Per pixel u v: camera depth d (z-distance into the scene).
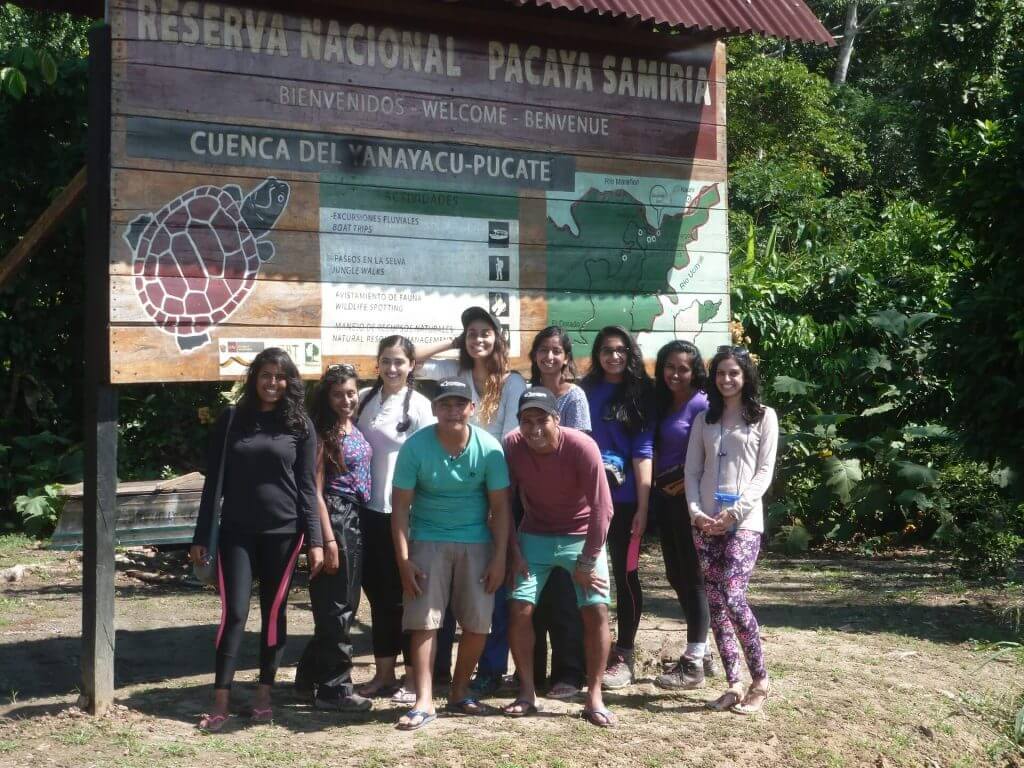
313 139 6.07
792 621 8.34
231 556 5.45
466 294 6.50
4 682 6.22
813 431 12.60
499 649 6.20
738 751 5.30
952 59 21.83
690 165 7.20
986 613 8.73
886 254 14.99
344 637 5.72
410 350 5.98
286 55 6.00
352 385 5.76
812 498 12.37
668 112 7.12
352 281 6.18
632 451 6.22
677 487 6.18
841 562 11.53
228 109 5.83
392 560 5.96
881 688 6.48
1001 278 8.89
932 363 9.69
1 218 12.35
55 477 11.84
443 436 5.38
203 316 5.77
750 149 24.95
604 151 6.91
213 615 8.17
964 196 9.01
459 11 6.42
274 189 5.96
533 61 6.69
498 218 6.60
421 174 6.37
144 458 12.25
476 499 5.54
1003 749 5.88
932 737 5.84
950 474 12.50
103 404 5.62
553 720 5.62
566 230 6.80
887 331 13.30
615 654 6.37
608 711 5.59
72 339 12.73
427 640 5.51
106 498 5.62
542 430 5.41
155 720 5.53
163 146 5.67
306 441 5.54
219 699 5.42
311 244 6.07
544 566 5.72
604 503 5.50
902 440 12.94
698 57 7.21
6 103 12.03
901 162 28.12
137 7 5.60
